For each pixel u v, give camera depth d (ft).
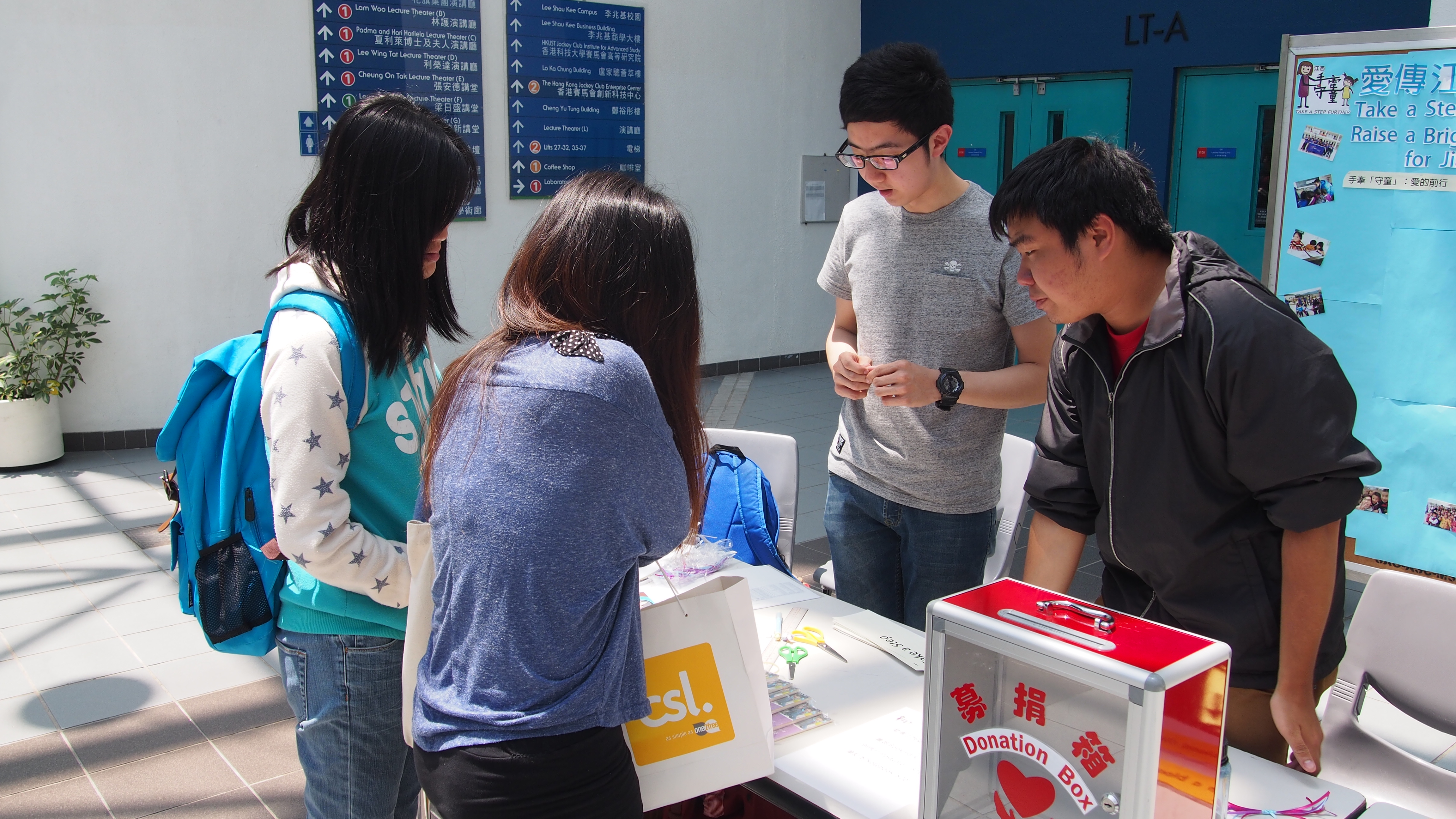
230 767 8.63
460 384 3.94
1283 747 4.90
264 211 18.88
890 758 4.68
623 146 23.24
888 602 7.84
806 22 25.75
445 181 4.86
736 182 25.25
